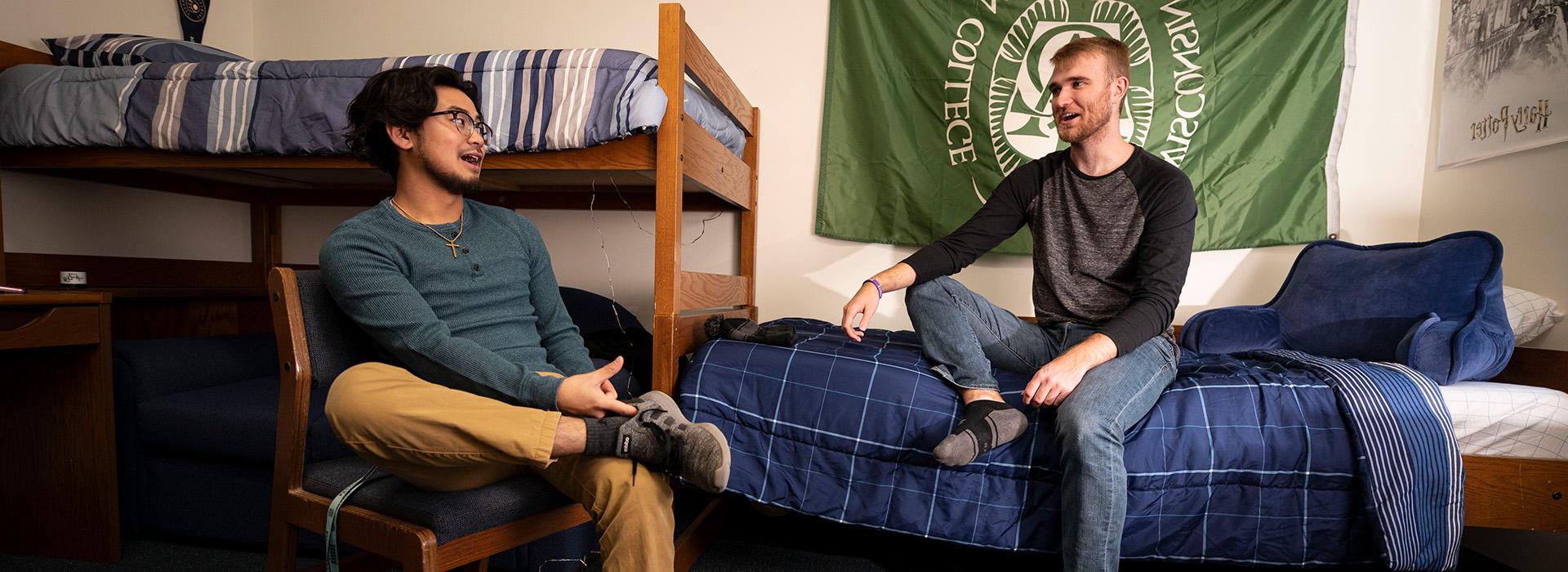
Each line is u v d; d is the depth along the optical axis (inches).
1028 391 53.3
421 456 40.9
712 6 103.0
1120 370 55.8
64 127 72.4
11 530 68.8
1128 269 64.2
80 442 66.6
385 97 48.6
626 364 77.7
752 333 66.7
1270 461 55.6
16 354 67.8
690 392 61.4
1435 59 91.7
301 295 47.1
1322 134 92.7
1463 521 55.0
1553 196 72.5
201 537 69.1
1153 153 94.0
